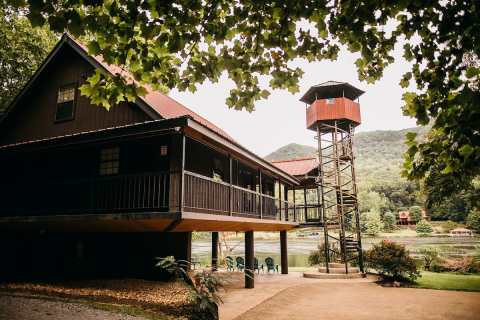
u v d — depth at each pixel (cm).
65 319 664
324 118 1950
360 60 449
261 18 433
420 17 392
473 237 7100
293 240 7531
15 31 1823
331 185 1956
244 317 866
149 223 962
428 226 8538
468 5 353
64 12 352
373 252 1677
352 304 1049
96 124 1283
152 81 438
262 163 1365
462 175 379
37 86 1453
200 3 399
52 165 1350
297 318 873
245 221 1159
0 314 670
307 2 399
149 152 1168
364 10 396
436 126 360
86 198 1231
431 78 392
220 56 444
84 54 1300
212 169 1393
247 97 462
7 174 1455
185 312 797
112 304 840
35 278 1220
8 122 1496
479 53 365
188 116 849
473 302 1085
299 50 441
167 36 403
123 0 374
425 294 1226
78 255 1341
